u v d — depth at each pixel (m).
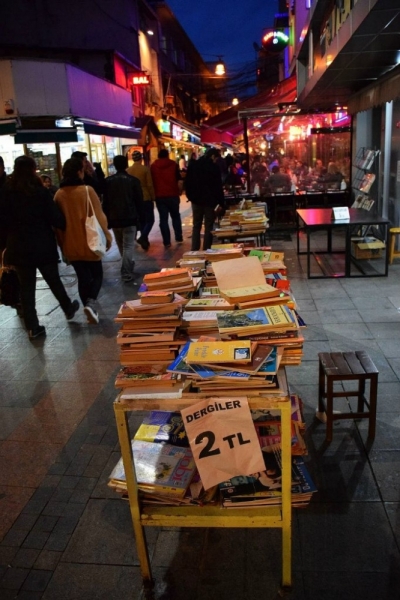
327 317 4.84
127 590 2.06
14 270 5.00
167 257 8.09
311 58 8.77
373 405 2.84
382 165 7.80
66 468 2.85
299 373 3.73
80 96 10.71
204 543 2.26
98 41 15.56
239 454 1.82
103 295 6.19
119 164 6.41
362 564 2.09
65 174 4.95
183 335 2.13
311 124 10.71
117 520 2.44
